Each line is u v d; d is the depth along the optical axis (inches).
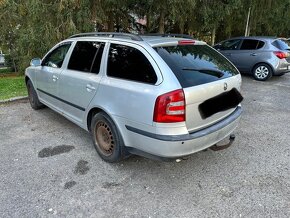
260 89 298.8
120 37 130.0
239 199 109.7
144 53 113.3
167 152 106.0
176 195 112.3
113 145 129.4
